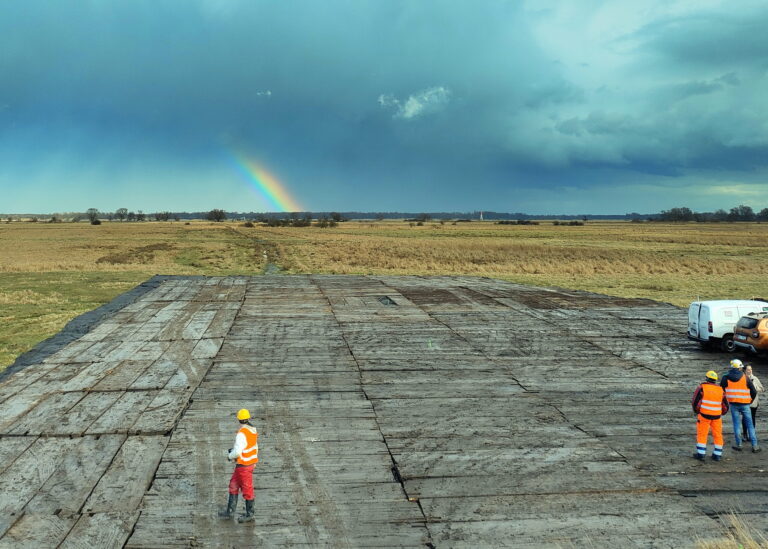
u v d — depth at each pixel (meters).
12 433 10.48
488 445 10.17
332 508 7.86
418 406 12.30
